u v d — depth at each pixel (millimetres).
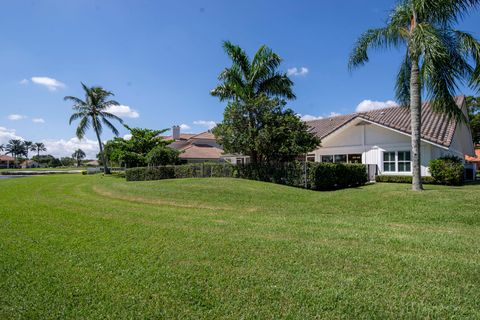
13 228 7781
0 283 4352
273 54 18469
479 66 11086
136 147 34500
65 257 5426
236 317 3469
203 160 40094
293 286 4195
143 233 7125
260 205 11172
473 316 3439
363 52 13727
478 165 41625
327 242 6285
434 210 9078
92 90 39438
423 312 3527
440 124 18188
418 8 11719
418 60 12023
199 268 4863
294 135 16438
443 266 4863
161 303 3779
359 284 4246
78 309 3654
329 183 15477
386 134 20266
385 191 12414
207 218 9008
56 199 14031
